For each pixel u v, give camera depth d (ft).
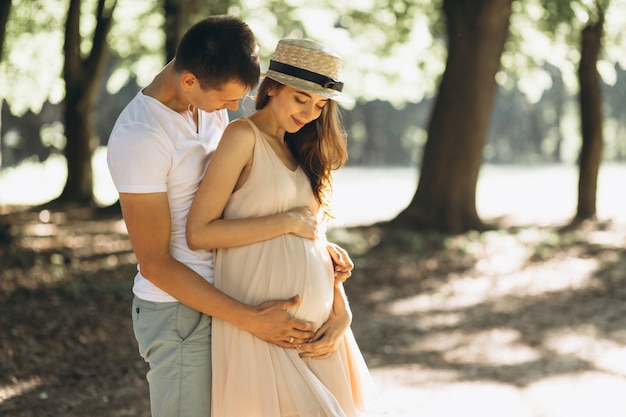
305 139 10.67
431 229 47.09
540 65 64.18
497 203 69.62
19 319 23.73
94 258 36.88
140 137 9.53
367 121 180.96
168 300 10.04
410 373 21.07
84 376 19.80
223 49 9.34
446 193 47.26
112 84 74.69
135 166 9.49
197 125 10.34
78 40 60.64
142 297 10.21
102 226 50.55
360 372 11.20
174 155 9.77
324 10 63.46
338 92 10.19
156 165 9.55
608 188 83.82
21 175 92.12
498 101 183.52
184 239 10.09
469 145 47.32
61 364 20.52
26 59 68.54
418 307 29.14
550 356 22.52
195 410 10.21
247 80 9.50
